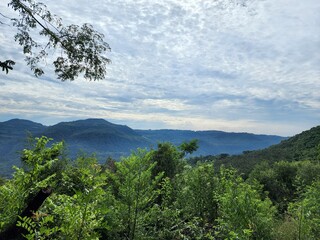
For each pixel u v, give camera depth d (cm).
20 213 431
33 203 427
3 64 480
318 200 603
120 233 624
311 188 658
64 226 361
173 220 718
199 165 929
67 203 395
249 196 609
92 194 375
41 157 469
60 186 584
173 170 1160
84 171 395
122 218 616
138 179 637
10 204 418
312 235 590
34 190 457
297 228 612
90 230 378
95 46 705
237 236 475
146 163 670
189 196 852
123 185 643
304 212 592
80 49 695
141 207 639
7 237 399
